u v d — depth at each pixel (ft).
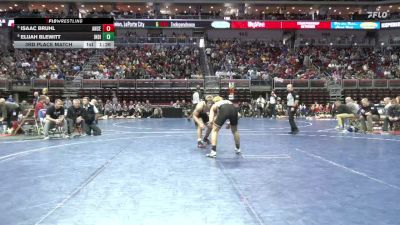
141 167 24.54
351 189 18.63
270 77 109.70
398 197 17.16
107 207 15.58
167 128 58.03
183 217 14.33
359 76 113.91
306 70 119.65
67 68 117.19
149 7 159.74
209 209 15.34
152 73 112.57
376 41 155.33
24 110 51.65
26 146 35.96
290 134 47.60
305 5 157.38
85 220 13.97
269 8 162.81
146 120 82.02
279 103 96.68
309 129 55.67
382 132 49.93
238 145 30.48
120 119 87.10
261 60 128.98
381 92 104.22
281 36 157.58
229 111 29.14
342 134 47.73
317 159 27.81
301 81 106.01
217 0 151.12
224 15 151.02
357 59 133.28
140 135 46.78
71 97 100.53
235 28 146.82
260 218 14.24
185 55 127.13
